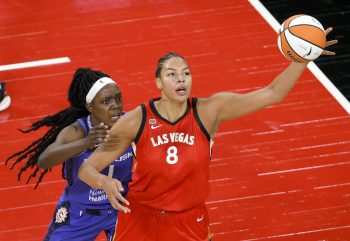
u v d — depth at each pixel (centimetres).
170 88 1191
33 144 1544
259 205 1788
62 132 1368
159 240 1294
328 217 1744
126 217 1305
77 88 1409
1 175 1889
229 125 2072
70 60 2362
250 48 2408
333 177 1869
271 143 1998
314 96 2188
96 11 2620
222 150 1978
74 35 2486
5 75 2297
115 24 2542
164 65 1199
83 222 1418
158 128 1220
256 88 2222
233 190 1839
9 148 1988
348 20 2567
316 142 1995
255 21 2550
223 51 2395
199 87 2228
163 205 1268
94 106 1373
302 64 1207
